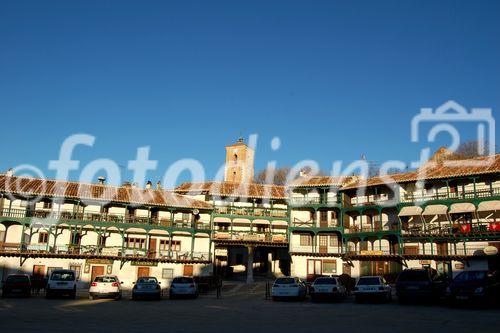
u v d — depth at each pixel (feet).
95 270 166.09
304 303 91.91
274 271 196.24
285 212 193.77
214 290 148.87
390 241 170.71
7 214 159.53
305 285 106.52
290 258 190.39
